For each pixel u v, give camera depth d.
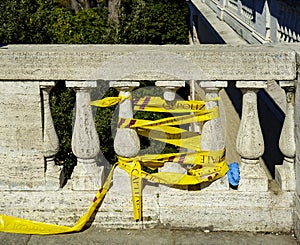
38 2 11.73
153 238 4.12
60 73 3.96
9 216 4.21
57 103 6.70
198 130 4.51
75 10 22.94
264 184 4.18
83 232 4.20
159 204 4.20
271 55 3.94
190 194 4.20
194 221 4.21
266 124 7.37
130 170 4.15
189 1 20.81
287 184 4.20
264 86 4.00
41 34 10.48
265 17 8.95
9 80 3.99
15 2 10.21
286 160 4.25
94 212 4.22
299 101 3.98
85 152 4.15
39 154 4.16
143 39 12.40
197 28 20.25
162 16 20.23
